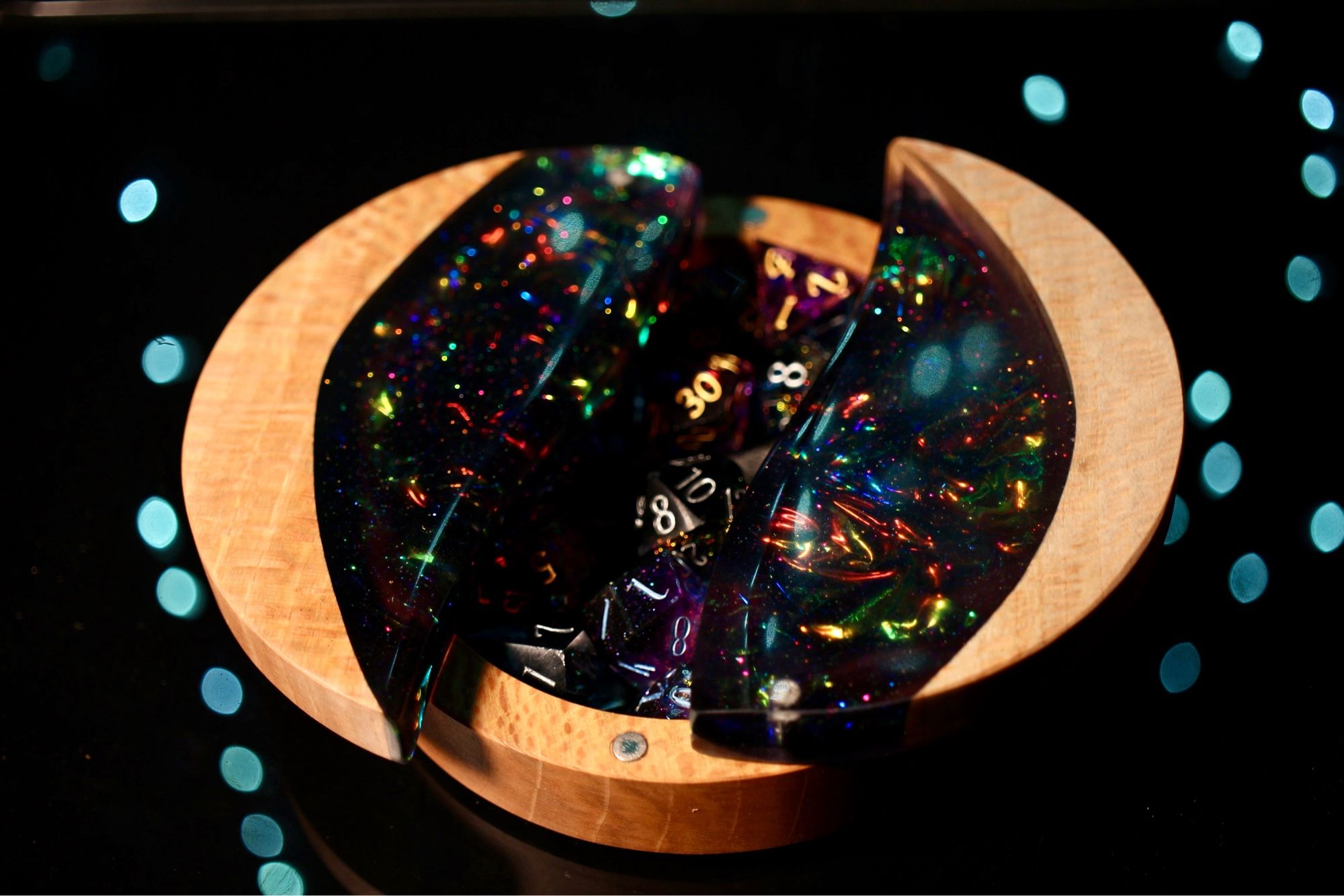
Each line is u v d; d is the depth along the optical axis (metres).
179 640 0.46
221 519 0.40
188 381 0.51
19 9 0.62
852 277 0.47
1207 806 0.41
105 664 0.45
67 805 0.42
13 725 0.44
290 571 0.40
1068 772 0.42
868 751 0.37
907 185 0.46
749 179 0.55
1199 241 0.53
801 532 0.39
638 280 0.45
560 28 0.61
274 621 0.39
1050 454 0.40
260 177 0.56
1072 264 0.44
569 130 0.57
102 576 0.47
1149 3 0.60
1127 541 0.39
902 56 0.59
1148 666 0.44
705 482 0.43
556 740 0.39
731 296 0.47
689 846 0.40
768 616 0.38
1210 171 0.55
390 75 0.59
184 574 0.47
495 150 0.56
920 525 0.39
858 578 0.39
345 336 0.44
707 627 0.38
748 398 0.46
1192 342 0.51
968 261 0.44
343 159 0.57
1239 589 0.45
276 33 0.61
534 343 0.44
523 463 0.42
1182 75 0.58
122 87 0.60
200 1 0.62
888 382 0.42
